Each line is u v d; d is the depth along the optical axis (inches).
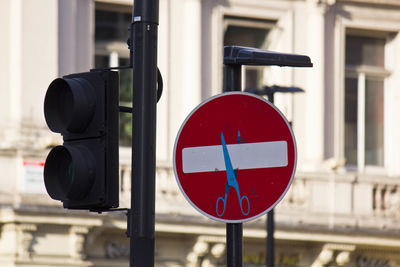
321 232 1430.9
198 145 400.2
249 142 398.3
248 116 399.2
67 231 1293.1
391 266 1501.0
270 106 398.0
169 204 1355.8
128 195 1334.9
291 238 1419.8
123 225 1315.2
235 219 396.8
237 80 421.7
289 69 1477.6
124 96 1390.3
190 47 1422.2
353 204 1466.5
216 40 1441.9
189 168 399.9
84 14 1353.3
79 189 387.2
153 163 409.1
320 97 1487.5
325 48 1504.7
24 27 1300.4
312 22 1494.8
